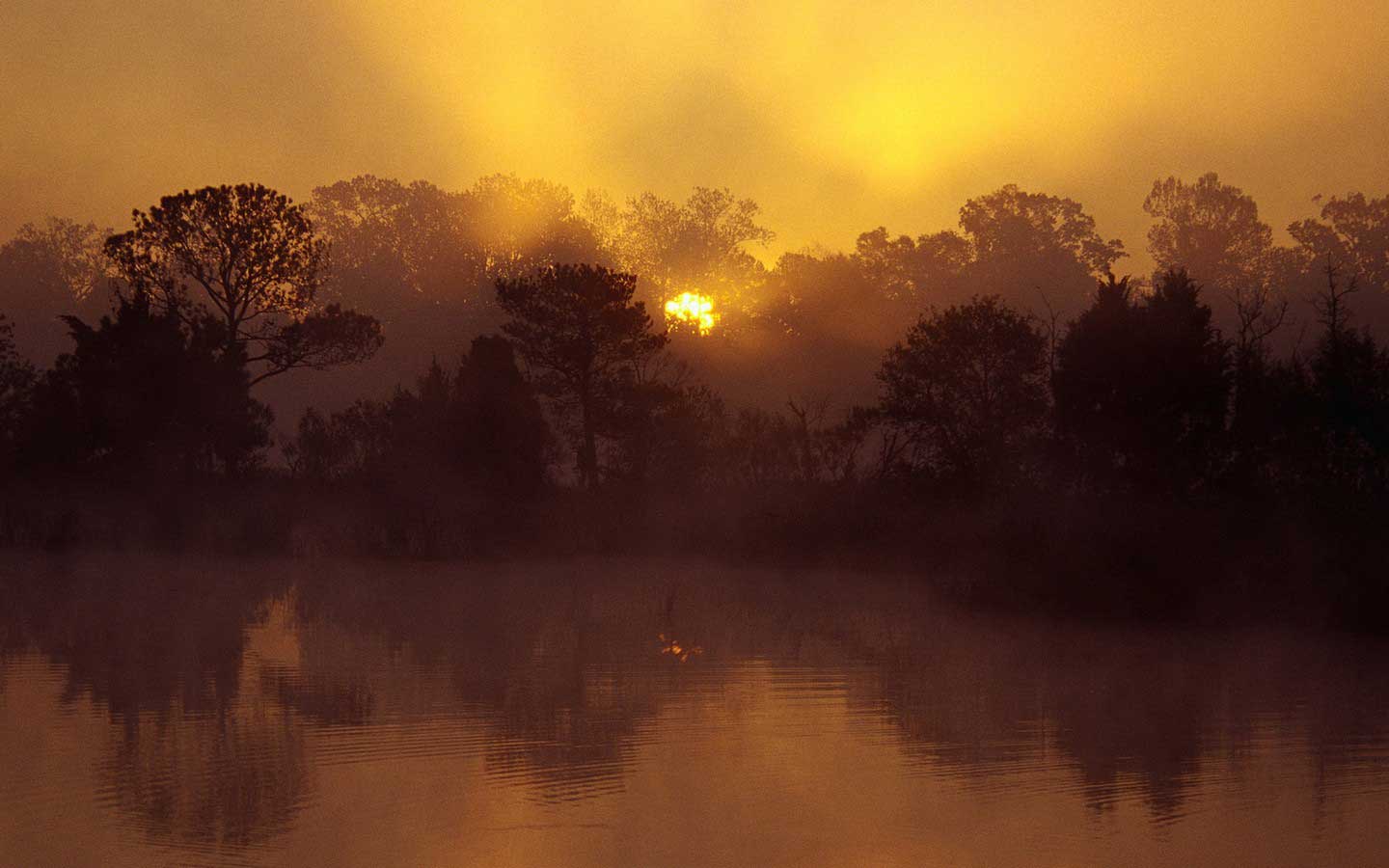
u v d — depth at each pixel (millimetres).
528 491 47688
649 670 20969
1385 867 10609
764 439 51250
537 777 13453
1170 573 29750
